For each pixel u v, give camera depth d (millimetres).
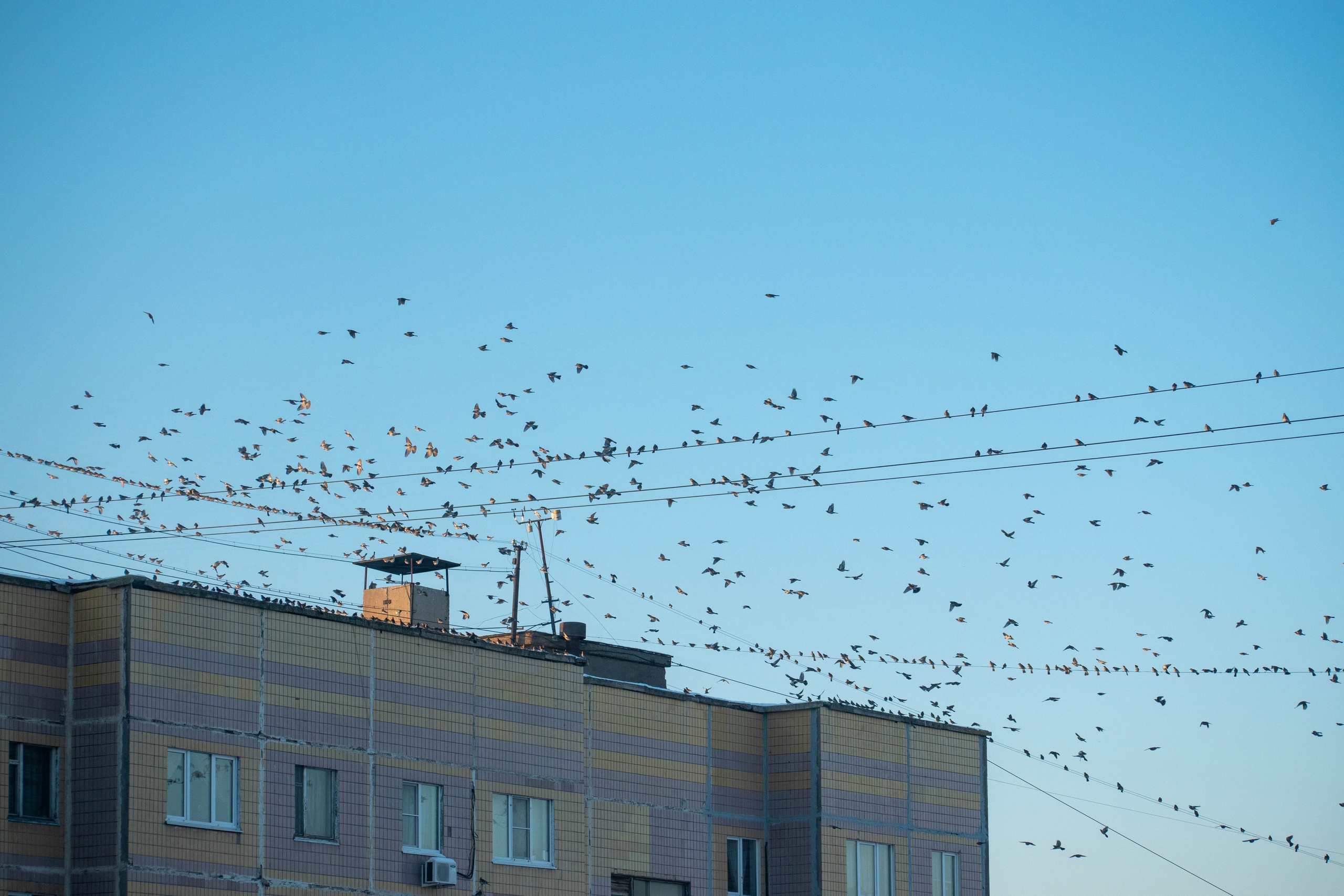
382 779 35000
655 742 41625
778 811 43594
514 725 38000
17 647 30828
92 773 30828
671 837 41281
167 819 31016
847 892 43000
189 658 32062
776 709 44344
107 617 31422
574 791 38875
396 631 36031
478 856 36438
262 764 32875
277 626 33812
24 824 30188
